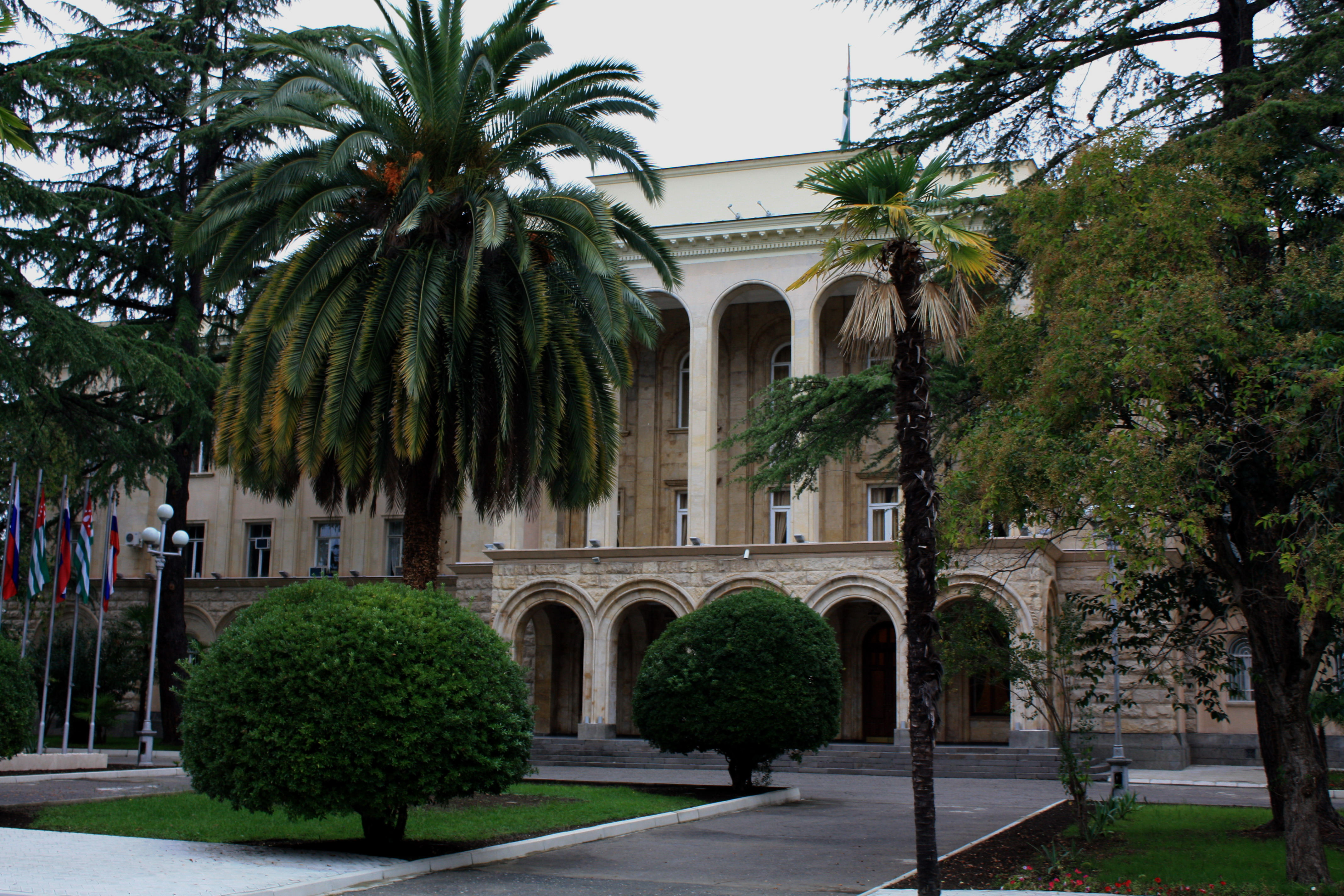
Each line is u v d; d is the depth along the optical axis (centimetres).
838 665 2055
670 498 3797
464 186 1827
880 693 3497
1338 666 1538
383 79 1886
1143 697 3000
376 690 1167
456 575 3781
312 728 1149
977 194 2420
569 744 3180
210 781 1195
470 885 1070
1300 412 1048
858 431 2133
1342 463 1071
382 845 1279
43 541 2378
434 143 1856
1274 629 1165
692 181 3738
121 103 3116
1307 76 1452
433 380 1847
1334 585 989
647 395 3866
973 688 3369
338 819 1511
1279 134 1361
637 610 3666
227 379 2008
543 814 1623
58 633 3541
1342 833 1466
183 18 3209
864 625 3528
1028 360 1349
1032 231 1352
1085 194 1302
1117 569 1116
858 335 1080
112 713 3569
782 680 1964
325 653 1178
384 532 4031
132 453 2831
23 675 1611
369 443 1864
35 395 2606
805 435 2167
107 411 2862
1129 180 1282
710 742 1977
